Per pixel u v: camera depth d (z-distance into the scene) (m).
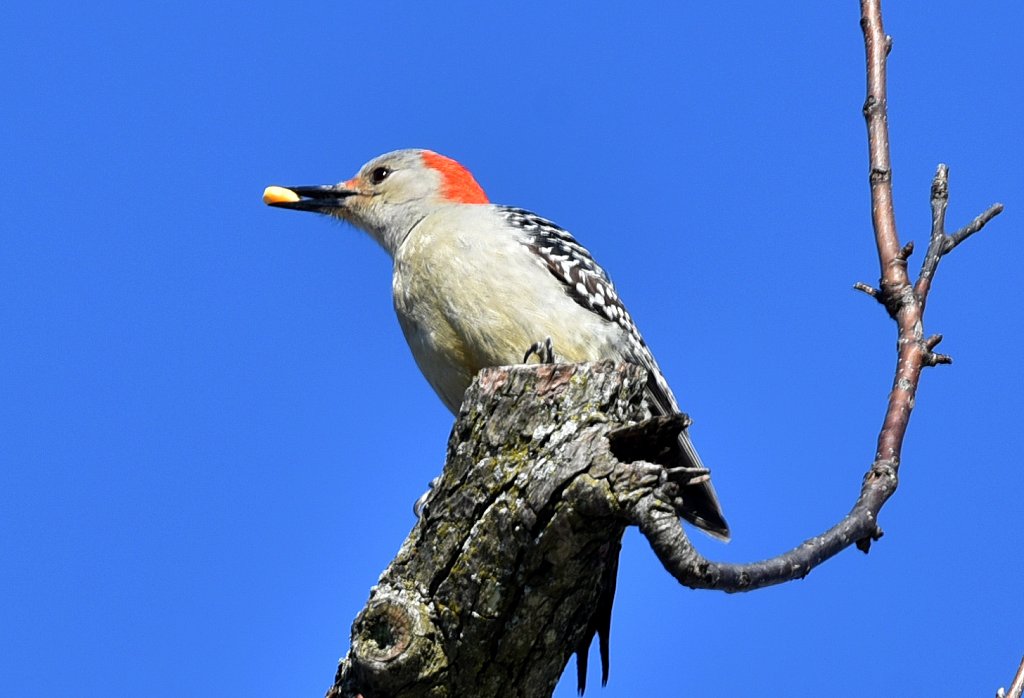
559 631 10.28
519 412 10.02
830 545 8.18
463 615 10.12
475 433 10.16
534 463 9.80
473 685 10.30
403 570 10.38
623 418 10.01
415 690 10.26
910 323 9.62
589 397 9.93
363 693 10.34
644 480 9.16
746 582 8.14
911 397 9.20
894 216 10.09
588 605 10.37
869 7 10.80
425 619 10.18
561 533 9.60
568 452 9.61
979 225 10.09
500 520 9.89
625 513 9.15
